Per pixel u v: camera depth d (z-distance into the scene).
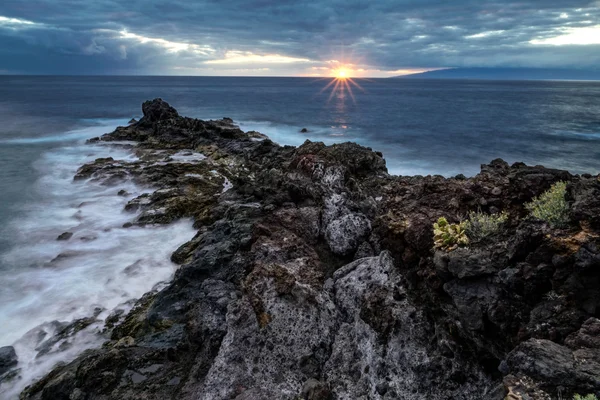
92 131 63.72
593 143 58.94
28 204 28.73
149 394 11.53
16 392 12.83
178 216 24.48
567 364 6.93
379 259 12.95
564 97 177.75
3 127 66.56
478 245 9.82
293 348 11.75
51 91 177.50
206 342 12.89
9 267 20.09
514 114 99.44
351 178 19.98
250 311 12.48
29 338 15.15
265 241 16.20
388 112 103.19
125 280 18.67
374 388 10.11
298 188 19.55
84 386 11.89
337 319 12.52
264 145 36.88
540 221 8.99
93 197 29.69
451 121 84.38
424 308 10.68
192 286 15.95
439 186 13.18
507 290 8.80
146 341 14.00
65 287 18.25
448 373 9.46
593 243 7.94
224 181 30.78
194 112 97.75
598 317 7.77
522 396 6.87
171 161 36.47
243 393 10.62
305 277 13.80
